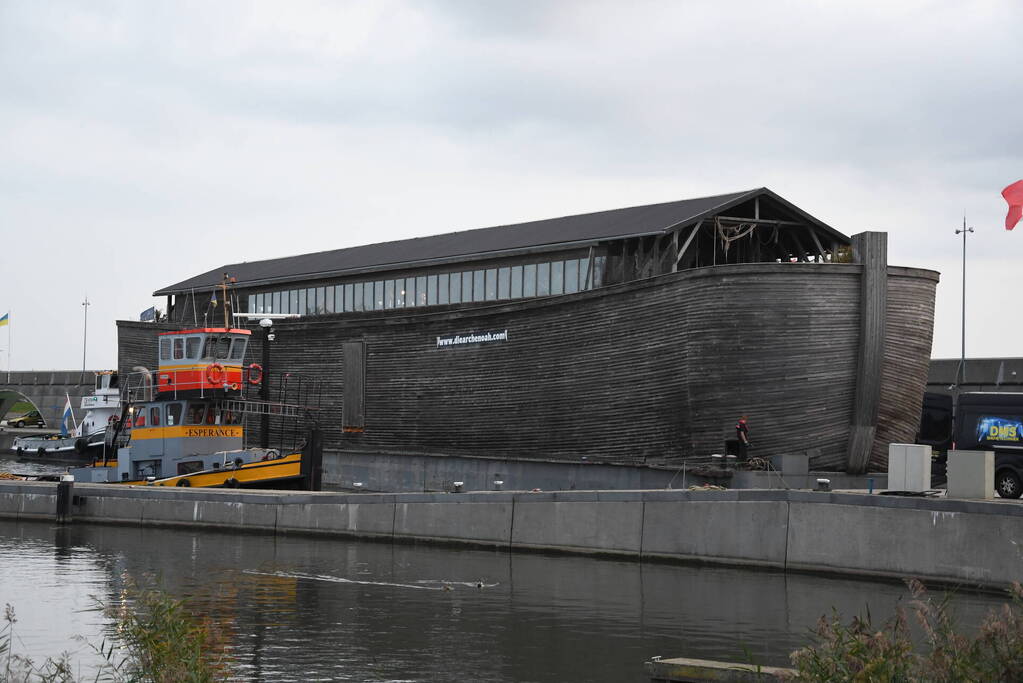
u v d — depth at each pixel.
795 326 35.22
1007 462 26.81
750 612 19.75
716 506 24.98
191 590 22.08
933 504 21.83
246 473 36.66
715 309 35.44
